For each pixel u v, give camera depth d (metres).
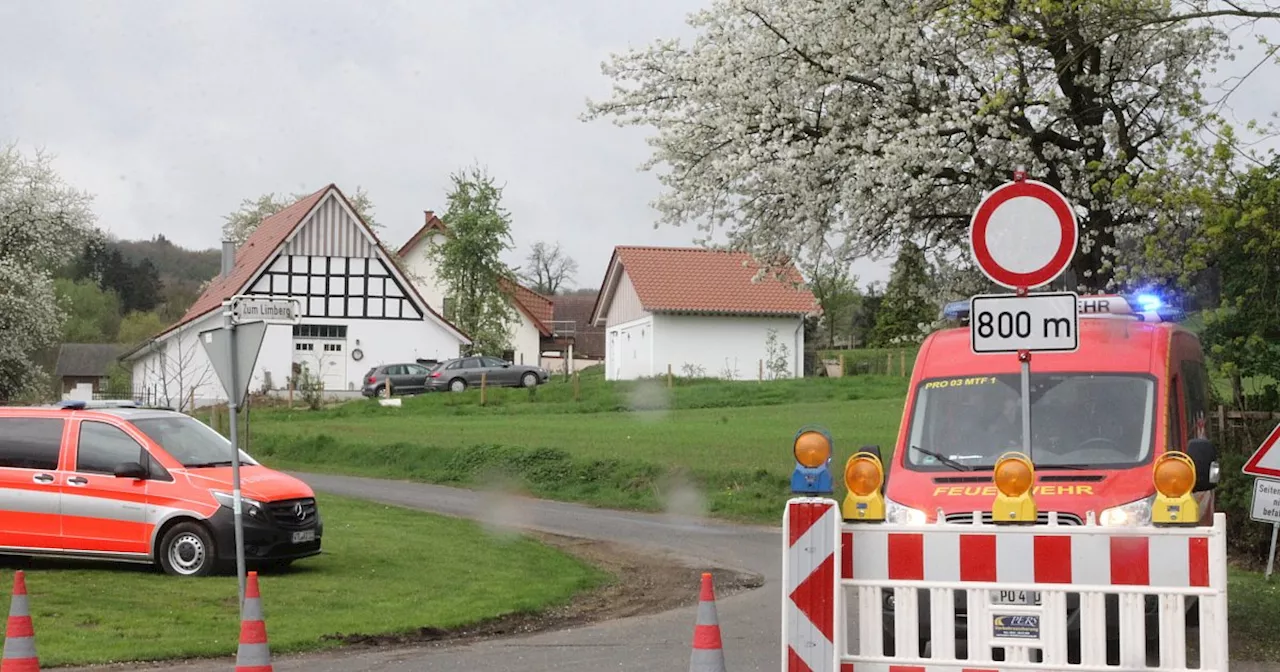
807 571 6.03
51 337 57.44
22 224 56.50
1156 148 18.83
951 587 6.01
